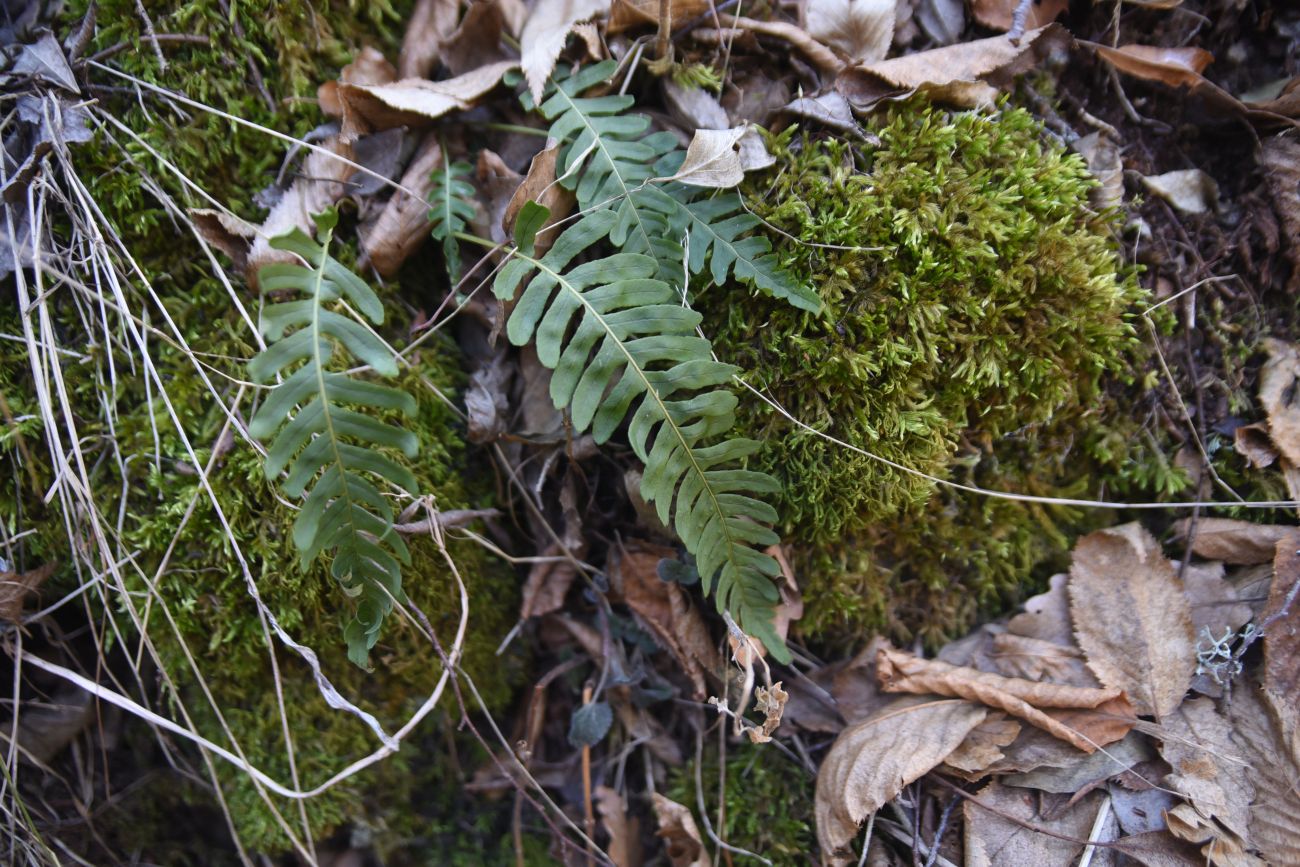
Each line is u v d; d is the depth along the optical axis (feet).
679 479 4.70
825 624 5.72
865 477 5.11
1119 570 5.35
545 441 5.61
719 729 5.79
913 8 5.51
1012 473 5.61
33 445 5.15
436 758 6.13
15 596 5.12
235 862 6.24
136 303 5.15
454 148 5.51
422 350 5.58
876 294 4.94
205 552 5.14
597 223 4.65
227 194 5.32
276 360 4.04
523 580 6.16
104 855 5.85
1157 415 5.61
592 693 6.03
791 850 5.39
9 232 4.98
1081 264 5.04
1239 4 5.60
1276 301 5.69
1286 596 5.08
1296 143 5.48
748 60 5.43
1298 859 4.51
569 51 5.41
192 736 4.80
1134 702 5.03
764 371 5.05
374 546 4.36
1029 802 5.00
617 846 5.73
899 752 5.07
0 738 5.37
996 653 5.47
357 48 5.56
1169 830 4.72
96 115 5.09
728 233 4.85
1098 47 5.49
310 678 5.51
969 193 4.97
